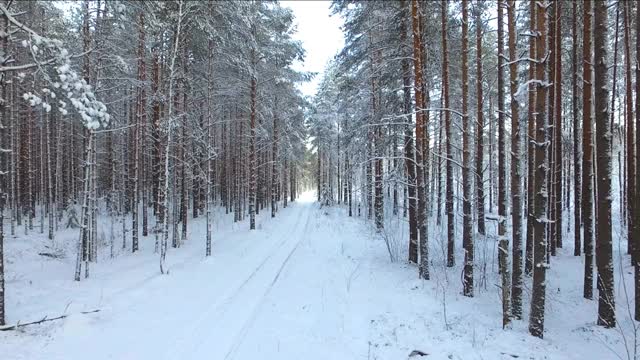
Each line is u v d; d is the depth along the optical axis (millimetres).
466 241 11797
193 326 8734
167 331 8391
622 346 8078
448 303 10898
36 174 30859
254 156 25141
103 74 16219
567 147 22938
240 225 27312
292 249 19453
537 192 8695
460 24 14523
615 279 12398
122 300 10273
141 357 7113
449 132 13961
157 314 9383
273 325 9039
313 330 8852
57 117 28406
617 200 33906
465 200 11883
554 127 15461
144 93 19172
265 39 25000
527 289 11828
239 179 30656
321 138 45156
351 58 17328
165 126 15953
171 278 12906
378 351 7816
